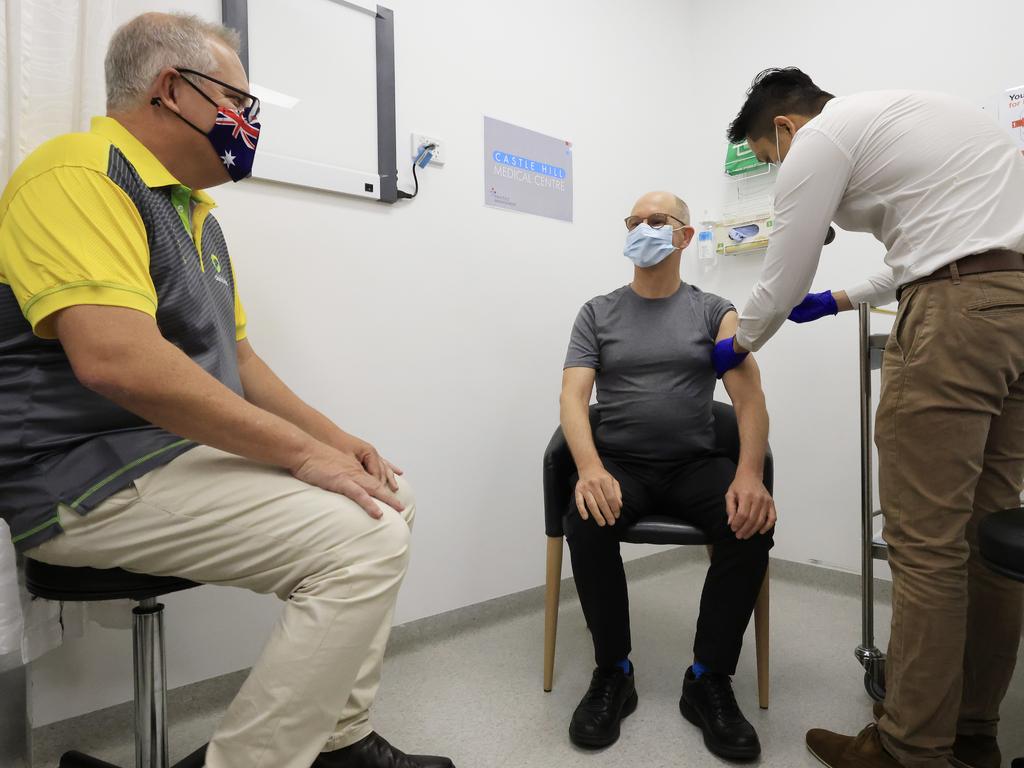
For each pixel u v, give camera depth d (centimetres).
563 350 203
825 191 107
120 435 81
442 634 172
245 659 140
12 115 99
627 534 130
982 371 94
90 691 121
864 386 137
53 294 71
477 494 180
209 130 91
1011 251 94
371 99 155
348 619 77
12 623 85
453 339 175
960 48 183
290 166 141
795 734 124
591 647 165
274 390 117
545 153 197
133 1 122
